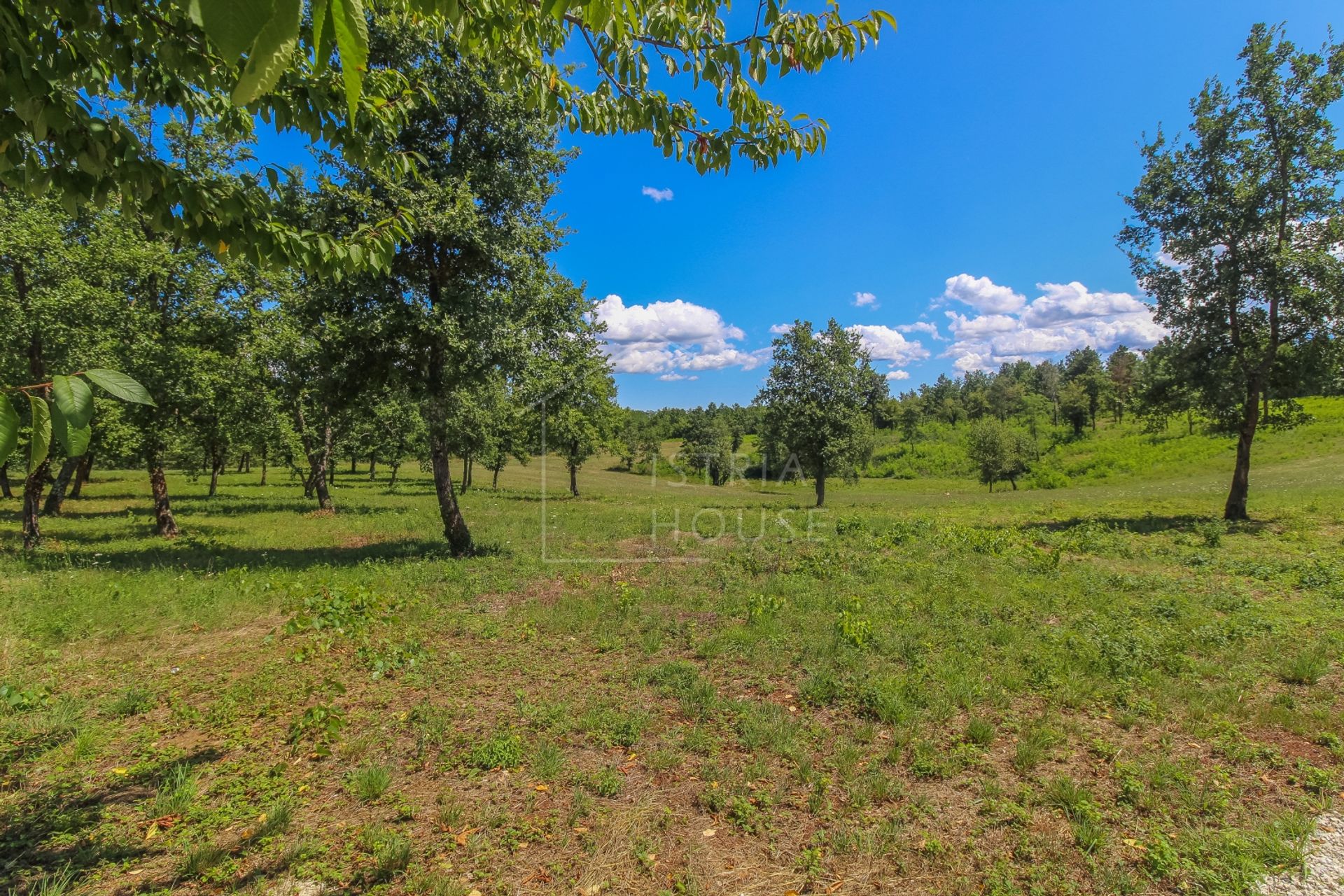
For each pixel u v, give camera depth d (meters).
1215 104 13.58
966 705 5.10
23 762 4.32
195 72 2.49
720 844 3.49
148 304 14.15
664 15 2.85
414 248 11.36
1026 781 4.05
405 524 18.05
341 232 10.48
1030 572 9.82
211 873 3.21
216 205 2.69
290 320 15.24
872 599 8.34
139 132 12.60
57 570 10.05
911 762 4.29
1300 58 12.45
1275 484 23.28
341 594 7.43
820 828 3.60
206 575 10.02
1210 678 5.57
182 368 14.02
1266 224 13.21
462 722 4.98
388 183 10.26
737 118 3.46
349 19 0.75
